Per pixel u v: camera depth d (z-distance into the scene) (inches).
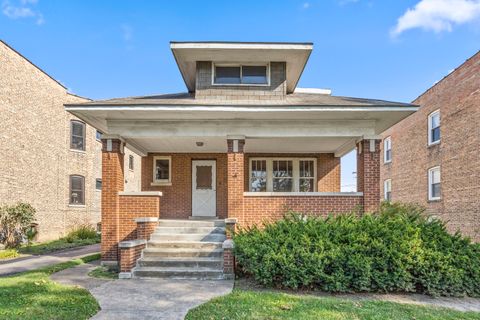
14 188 625.0
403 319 216.5
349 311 229.3
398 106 375.6
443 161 703.1
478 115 595.5
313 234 313.9
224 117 408.5
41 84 707.4
